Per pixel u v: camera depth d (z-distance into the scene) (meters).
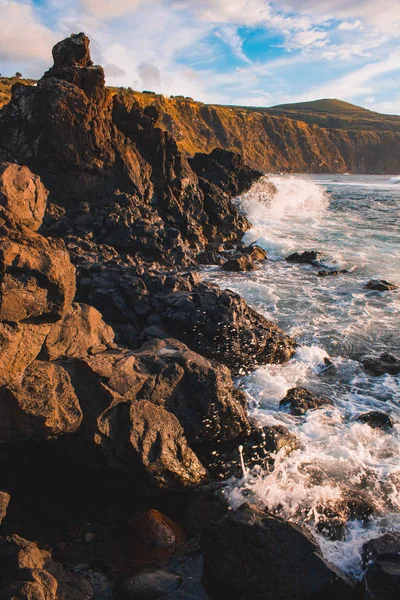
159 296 14.33
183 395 9.57
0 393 7.45
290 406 11.20
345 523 7.75
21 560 6.20
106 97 28.30
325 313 17.36
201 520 7.94
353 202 47.81
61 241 18.98
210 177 38.34
